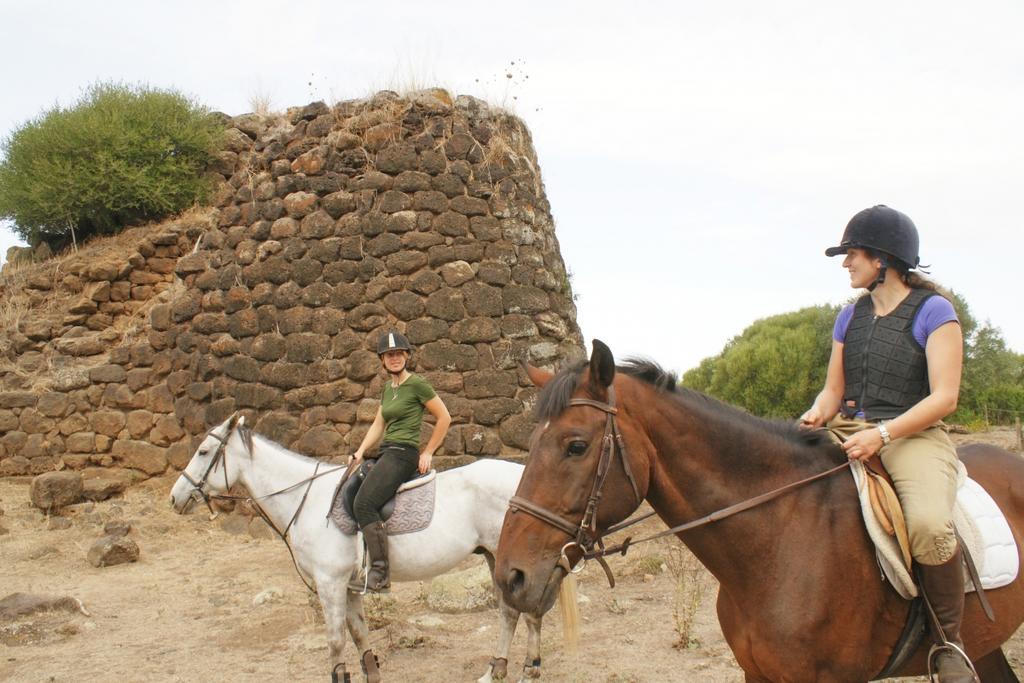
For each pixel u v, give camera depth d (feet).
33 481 36.88
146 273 44.47
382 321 34.50
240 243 38.40
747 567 9.82
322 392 34.47
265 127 45.98
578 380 9.57
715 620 22.82
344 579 18.26
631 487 9.40
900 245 10.19
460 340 33.73
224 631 23.07
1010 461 12.26
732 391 99.55
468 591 24.32
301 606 25.03
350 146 36.52
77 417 40.34
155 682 19.21
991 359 86.43
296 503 19.30
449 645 21.25
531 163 40.24
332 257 35.50
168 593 26.81
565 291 39.11
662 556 28.63
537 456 9.30
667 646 20.63
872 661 9.88
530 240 36.29
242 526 34.30
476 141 36.52
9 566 29.81
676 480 9.93
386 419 19.12
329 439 33.96
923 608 9.77
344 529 18.33
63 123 45.62
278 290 36.29
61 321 42.96
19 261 47.60
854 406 10.71
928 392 10.20
